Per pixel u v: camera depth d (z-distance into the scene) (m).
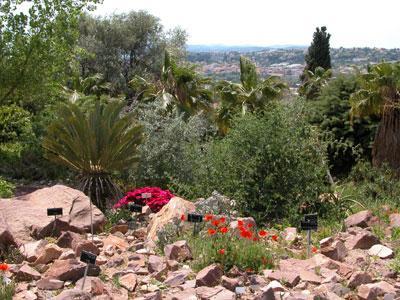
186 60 34.22
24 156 16.08
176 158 12.04
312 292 4.68
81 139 10.02
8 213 6.93
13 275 5.19
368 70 23.30
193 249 5.77
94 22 32.44
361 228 7.14
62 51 15.44
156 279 5.15
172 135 12.15
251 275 5.11
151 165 12.03
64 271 5.05
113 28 32.31
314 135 9.18
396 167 22.00
